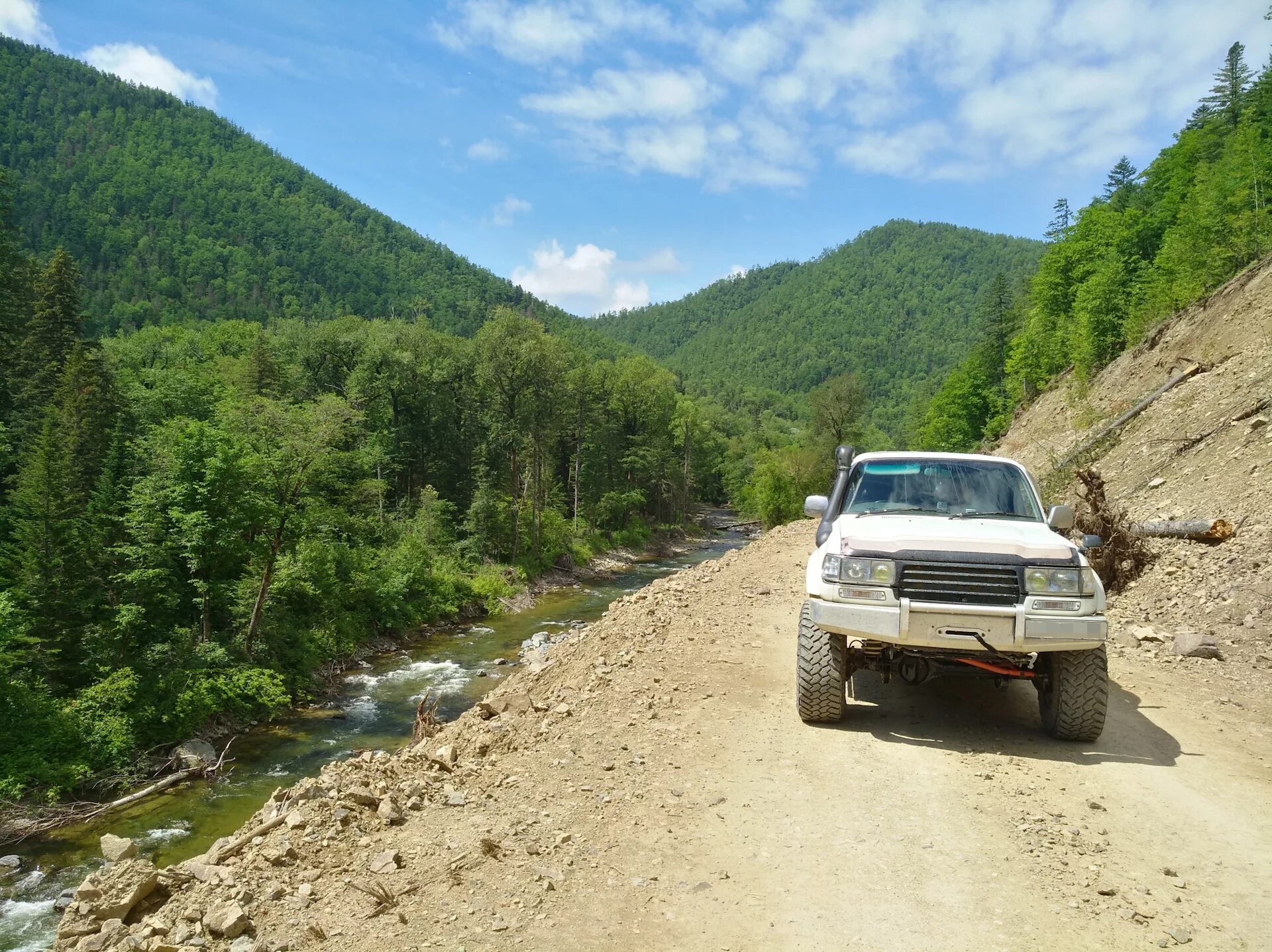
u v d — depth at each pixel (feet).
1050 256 167.22
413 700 76.28
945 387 254.88
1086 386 103.60
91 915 11.55
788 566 45.57
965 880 11.75
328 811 14.32
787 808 14.24
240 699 69.62
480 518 160.56
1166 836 13.23
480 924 10.59
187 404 171.12
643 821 13.73
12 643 62.64
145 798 52.37
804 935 10.31
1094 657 16.84
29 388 130.93
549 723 19.36
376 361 193.16
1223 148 141.38
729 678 22.52
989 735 18.16
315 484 93.86
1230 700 21.17
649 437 283.59
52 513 75.87
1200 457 44.47
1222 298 71.51
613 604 35.73
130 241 560.61
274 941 10.38
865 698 21.11
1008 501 20.33
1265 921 10.65
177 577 80.23
